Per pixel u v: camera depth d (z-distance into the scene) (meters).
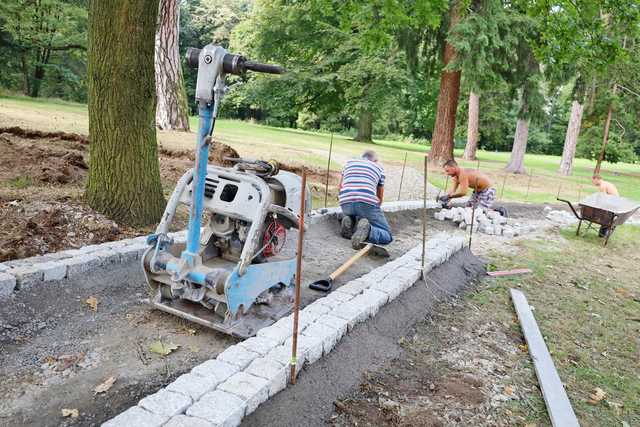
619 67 20.06
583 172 29.06
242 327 3.47
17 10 24.50
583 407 3.31
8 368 2.85
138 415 2.36
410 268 5.23
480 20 14.34
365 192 6.01
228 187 3.61
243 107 48.25
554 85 18.34
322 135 31.62
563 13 8.68
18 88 30.12
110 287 4.04
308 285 4.77
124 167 5.26
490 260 6.89
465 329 4.43
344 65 26.80
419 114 39.66
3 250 4.13
